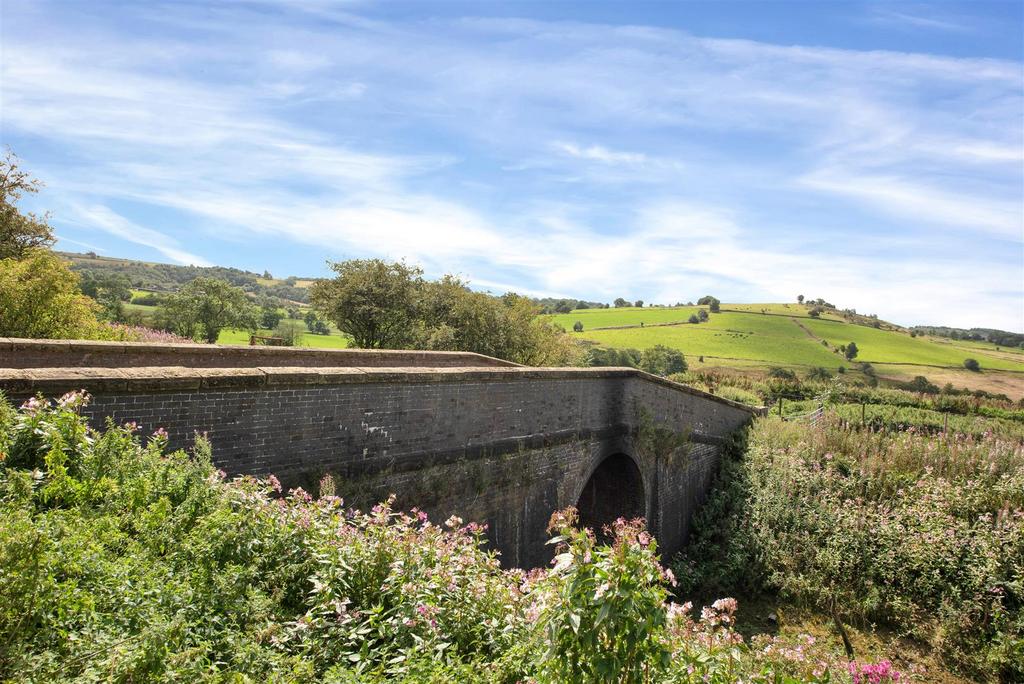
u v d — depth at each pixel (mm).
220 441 6727
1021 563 11406
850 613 12461
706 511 17000
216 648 3924
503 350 29438
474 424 9977
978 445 16719
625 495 14727
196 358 11281
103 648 3490
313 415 7602
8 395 5340
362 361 14664
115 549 4531
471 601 5055
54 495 4824
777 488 16188
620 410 13969
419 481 8898
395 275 29656
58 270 15086
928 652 11328
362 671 4133
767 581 13773
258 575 4805
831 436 18453
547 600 4141
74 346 9617
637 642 3814
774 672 4836
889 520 13812
